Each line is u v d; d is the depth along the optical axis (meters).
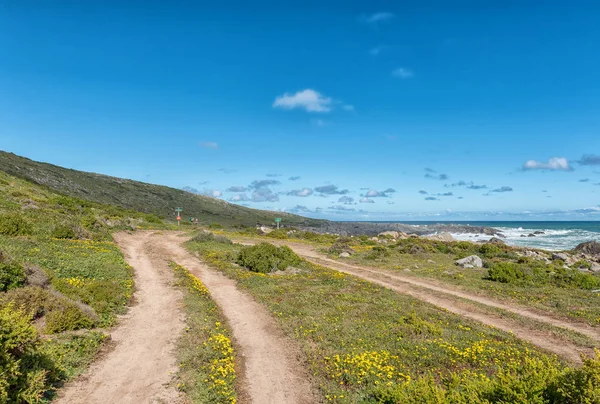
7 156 88.12
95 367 10.59
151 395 9.23
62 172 100.25
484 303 22.80
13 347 7.96
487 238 100.88
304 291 22.28
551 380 7.41
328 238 67.88
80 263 21.88
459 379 9.69
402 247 52.84
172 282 22.86
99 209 63.25
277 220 76.00
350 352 12.60
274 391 10.05
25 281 14.88
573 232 119.31
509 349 13.66
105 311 15.35
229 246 42.66
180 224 76.31
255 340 14.04
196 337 13.46
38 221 33.50
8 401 7.37
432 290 25.56
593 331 17.70
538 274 31.72
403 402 8.30
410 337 14.62
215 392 9.44
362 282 26.58
